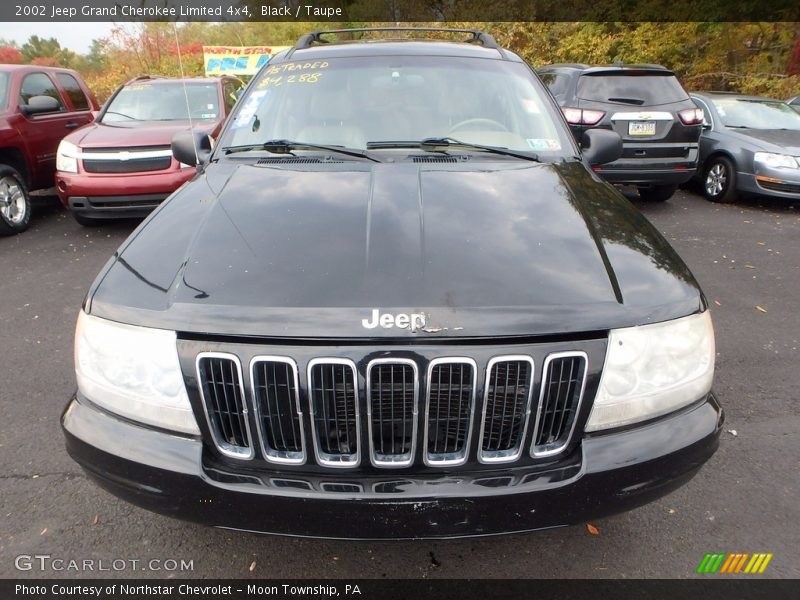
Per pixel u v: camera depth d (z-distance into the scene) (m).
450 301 1.84
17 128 6.96
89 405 2.05
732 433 3.17
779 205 8.48
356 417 1.80
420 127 3.11
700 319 2.04
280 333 1.79
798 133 8.58
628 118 7.39
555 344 1.82
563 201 2.48
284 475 1.85
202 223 2.29
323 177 2.62
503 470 1.86
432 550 2.41
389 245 2.07
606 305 1.89
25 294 5.06
